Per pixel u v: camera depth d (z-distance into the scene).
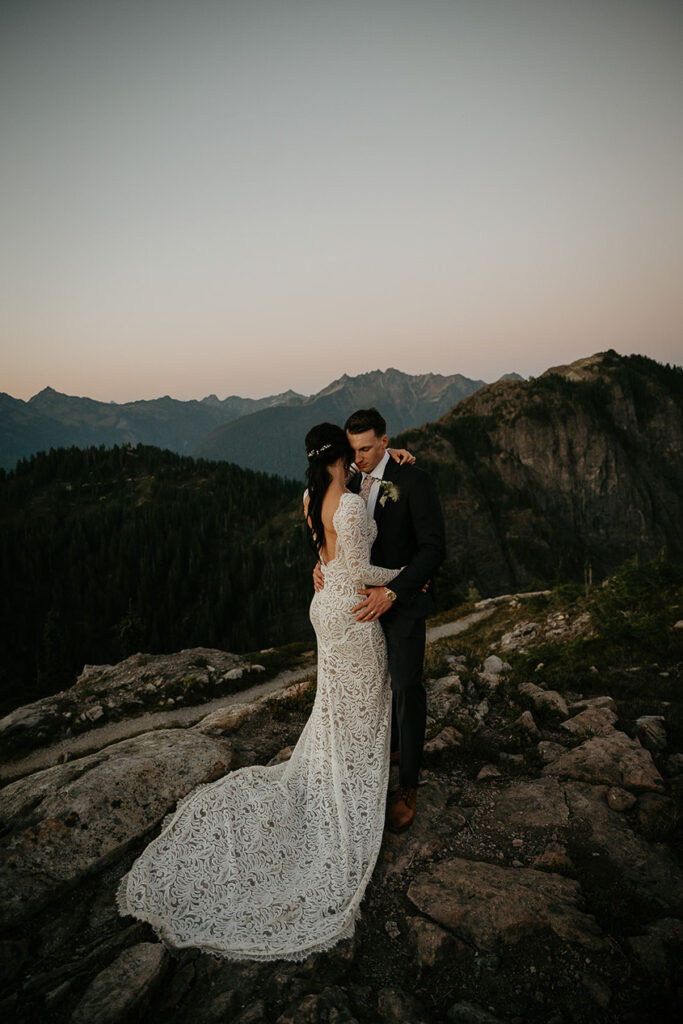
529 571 167.00
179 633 132.00
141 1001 2.27
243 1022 2.23
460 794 3.96
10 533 165.88
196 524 168.25
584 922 2.67
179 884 2.99
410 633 3.55
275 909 2.89
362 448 3.62
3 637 129.38
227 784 3.49
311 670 22.86
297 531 161.88
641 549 197.25
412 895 2.97
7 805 3.64
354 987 2.45
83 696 14.84
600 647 9.73
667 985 2.25
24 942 2.69
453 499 184.00
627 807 3.62
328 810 3.38
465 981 2.47
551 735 4.94
